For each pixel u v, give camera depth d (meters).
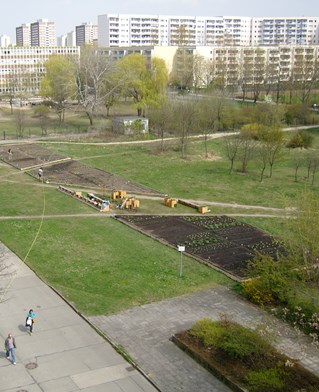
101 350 38.47
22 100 198.00
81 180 87.81
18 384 34.31
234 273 52.22
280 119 136.00
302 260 47.84
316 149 114.62
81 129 135.50
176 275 51.75
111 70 145.12
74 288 48.50
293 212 50.09
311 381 34.50
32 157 104.06
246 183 87.50
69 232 63.16
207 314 44.09
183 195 80.12
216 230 64.75
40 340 39.56
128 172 93.69
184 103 123.81
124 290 48.25
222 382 35.06
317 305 43.56
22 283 48.94
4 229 63.50
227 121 133.38
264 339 37.72
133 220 68.06
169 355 38.03
